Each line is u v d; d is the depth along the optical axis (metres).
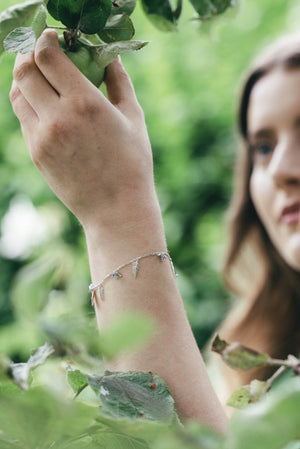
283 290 0.98
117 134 0.50
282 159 0.82
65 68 0.49
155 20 0.56
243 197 1.06
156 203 0.52
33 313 0.33
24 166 1.90
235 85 1.96
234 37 2.04
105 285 0.50
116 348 0.29
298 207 0.81
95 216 0.51
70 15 0.48
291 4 2.06
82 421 0.34
